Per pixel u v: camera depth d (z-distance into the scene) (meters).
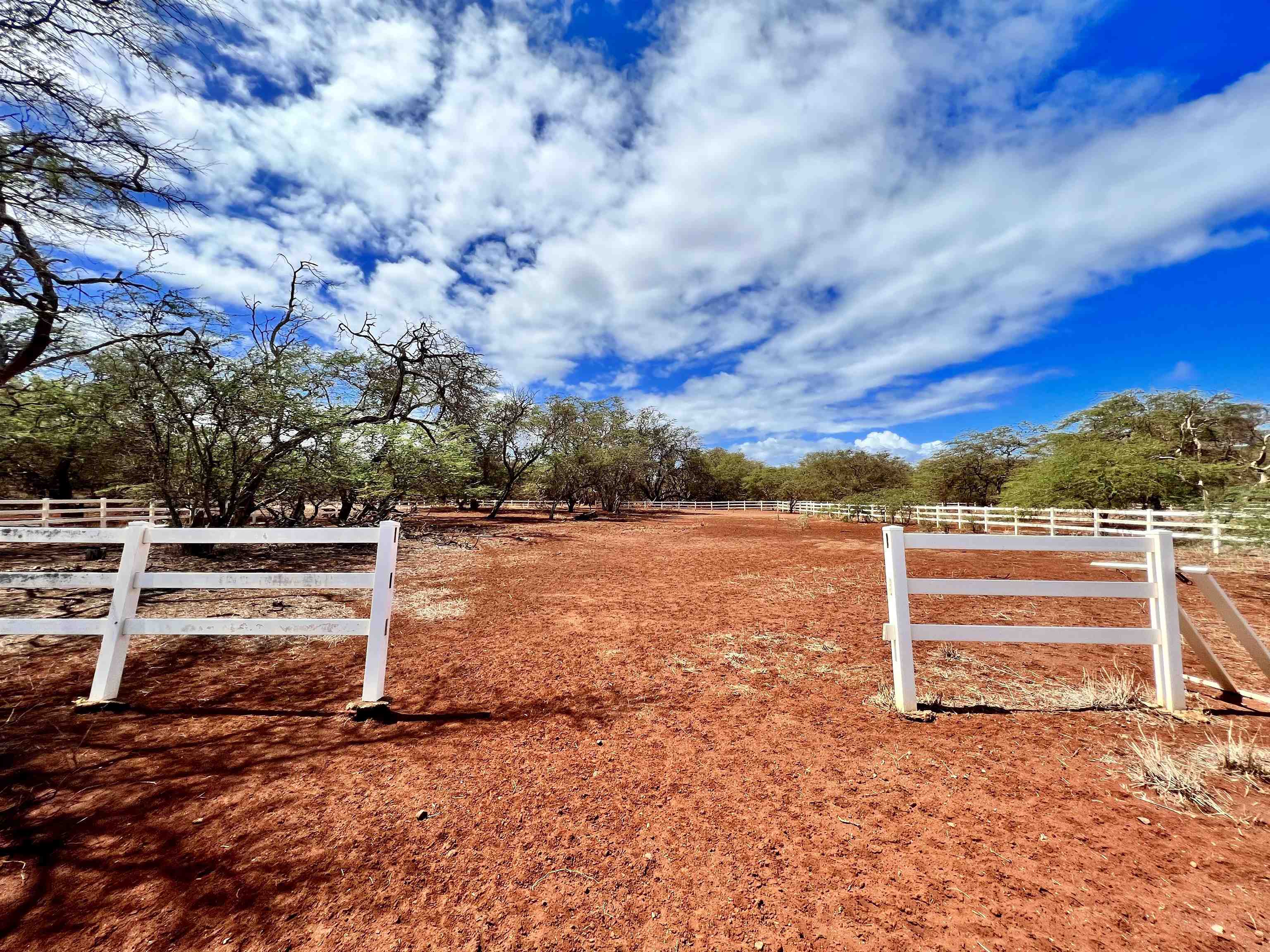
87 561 9.85
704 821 2.44
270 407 9.67
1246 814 2.37
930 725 3.45
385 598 3.73
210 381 8.93
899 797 2.60
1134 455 15.66
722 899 1.95
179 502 11.70
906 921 1.82
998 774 2.79
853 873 2.07
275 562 11.03
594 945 1.75
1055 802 2.52
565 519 29.62
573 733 3.40
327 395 11.82
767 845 2.26
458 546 15.02
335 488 12.93
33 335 5.57
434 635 5.90
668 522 27.94
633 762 3.00
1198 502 14.20
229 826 2.38
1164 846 2.17
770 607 7.21
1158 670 3.63
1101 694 3.82
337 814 2.48
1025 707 3.72
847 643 5.43
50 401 9.02
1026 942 1.71
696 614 6.86
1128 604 6.90
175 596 7.21
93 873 2.06
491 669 4.71
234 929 1.81
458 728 3.46
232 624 3.75
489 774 2.87
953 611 6.71
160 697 3.94
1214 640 5.25
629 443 35.38
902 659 3.62
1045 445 20.88
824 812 2.49
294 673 4.54
